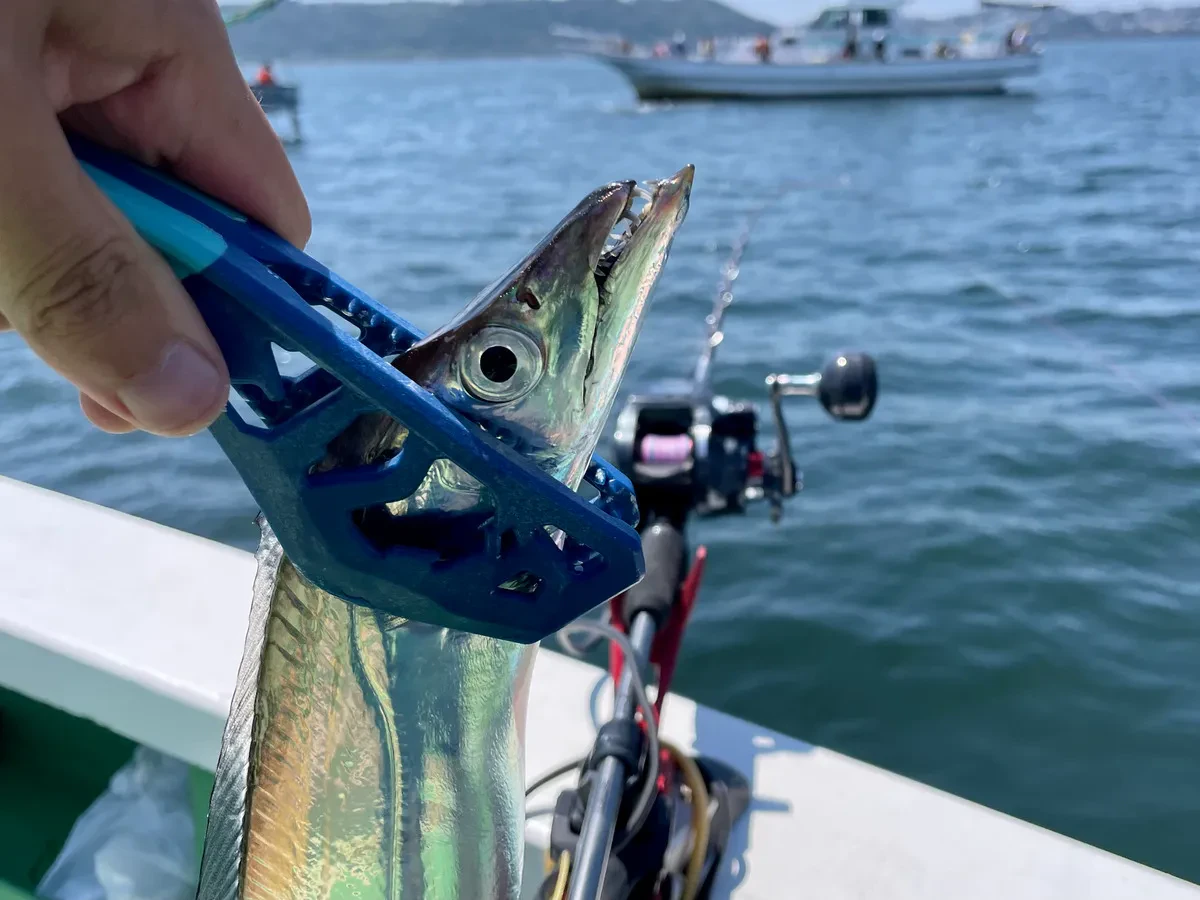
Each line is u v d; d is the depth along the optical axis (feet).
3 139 2.16
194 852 6.35
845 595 14.79
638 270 2.78
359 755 2.90
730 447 6.83
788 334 28.45
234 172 3.19
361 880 2.97
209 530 17.54
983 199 53.11
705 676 13.26
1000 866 4.92
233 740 3.19
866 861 4.96
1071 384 23.99
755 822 5.18
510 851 3.12
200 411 2.27
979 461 19.43
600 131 88.69
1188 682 12.82
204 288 2.31
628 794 4.39
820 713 12.55
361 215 51.57
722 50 109.60
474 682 2.91
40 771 7.06
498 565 2.52
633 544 2.48
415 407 2.32
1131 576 15.19
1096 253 39.81
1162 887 4.81
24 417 22.68
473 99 136.98
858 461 19.51
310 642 2.87
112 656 5.98
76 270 2.17
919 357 26.23
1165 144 71.05
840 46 107.45
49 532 7.25
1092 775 11.46
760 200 52.95
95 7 2.70
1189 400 22.54
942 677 13.08
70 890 6.19
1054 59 198.08
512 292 2.64
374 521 2.63
